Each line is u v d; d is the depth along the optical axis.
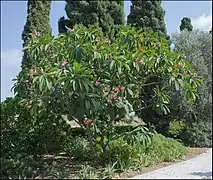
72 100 6.48
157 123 13.41
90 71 6.47
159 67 7.29
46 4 14.94
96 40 7.14
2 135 7.94
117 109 6.89
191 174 7.27
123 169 7.22
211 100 12.48
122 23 14.45
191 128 12.27
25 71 7.20
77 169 7.32
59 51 7.03
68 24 14.20
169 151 9.00
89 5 13.84
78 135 9.95
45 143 8.62
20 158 7.20
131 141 7.19
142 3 14.78
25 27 14.56
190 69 7.75
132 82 7.45
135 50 7.47
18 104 8.01
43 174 6.80
